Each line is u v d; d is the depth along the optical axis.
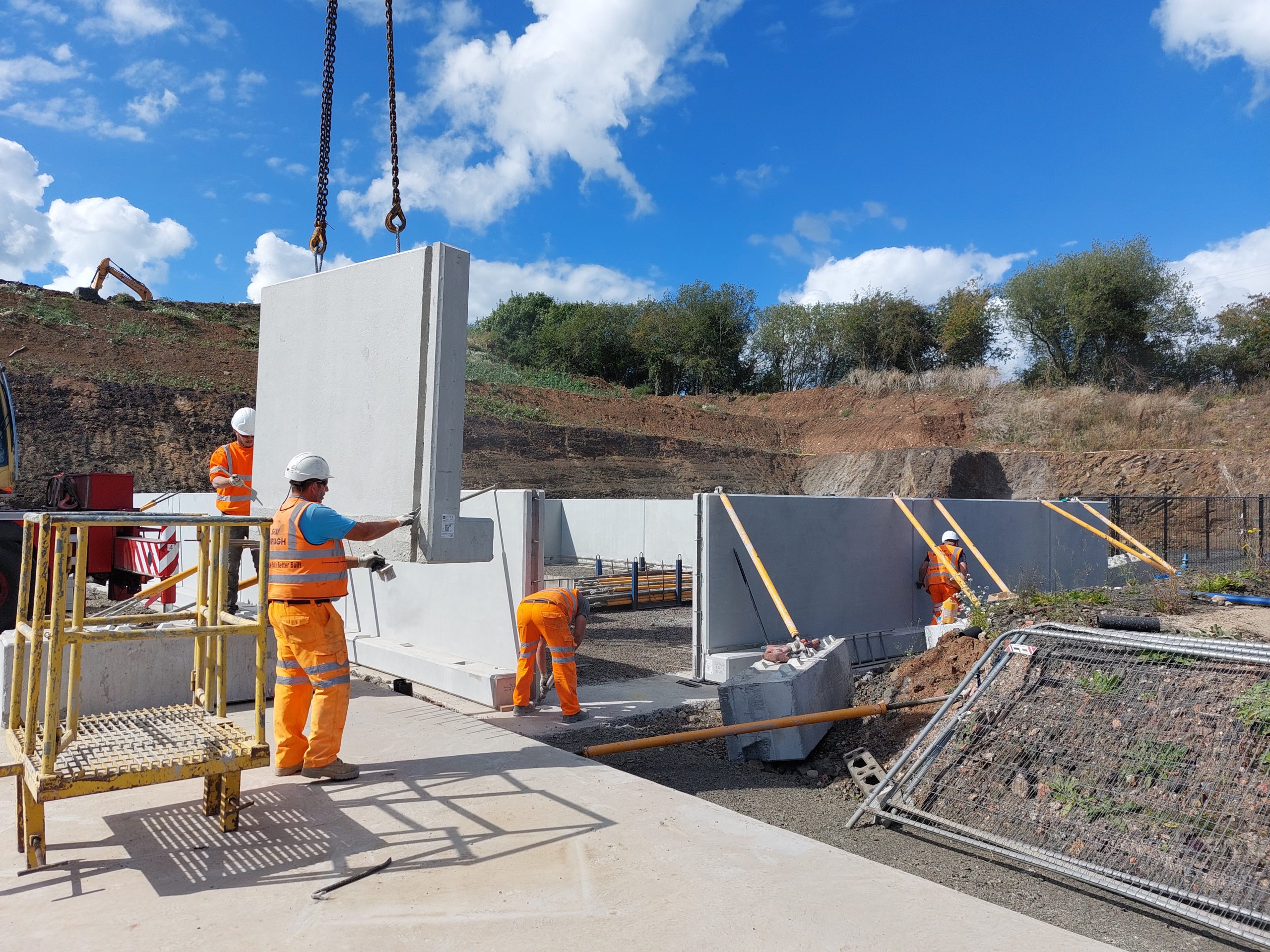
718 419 39.69
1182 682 4.54
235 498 6.61
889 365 48.81
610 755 5.36
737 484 33.84
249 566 8.34
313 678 4.20
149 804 3.84
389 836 3.47
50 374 23.52
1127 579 11.68
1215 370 40.34
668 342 52.97
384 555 4.90
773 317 53.44
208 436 23.84
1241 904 3.31
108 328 28.89
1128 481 28.67
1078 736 4.51
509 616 7.25
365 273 5.29
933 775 4.64
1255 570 10.67
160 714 3.92
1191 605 8.71
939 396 39.31
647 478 32.09
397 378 4.98
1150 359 41.09
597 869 3.13
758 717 5.76
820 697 6.09
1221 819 3.77
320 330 5.64
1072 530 14.62
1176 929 3.37
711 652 8.39
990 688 5.04
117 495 8.45
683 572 15.70
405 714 5.64
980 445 34.25
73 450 21.59
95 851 3.31
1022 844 3.92
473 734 5.12
